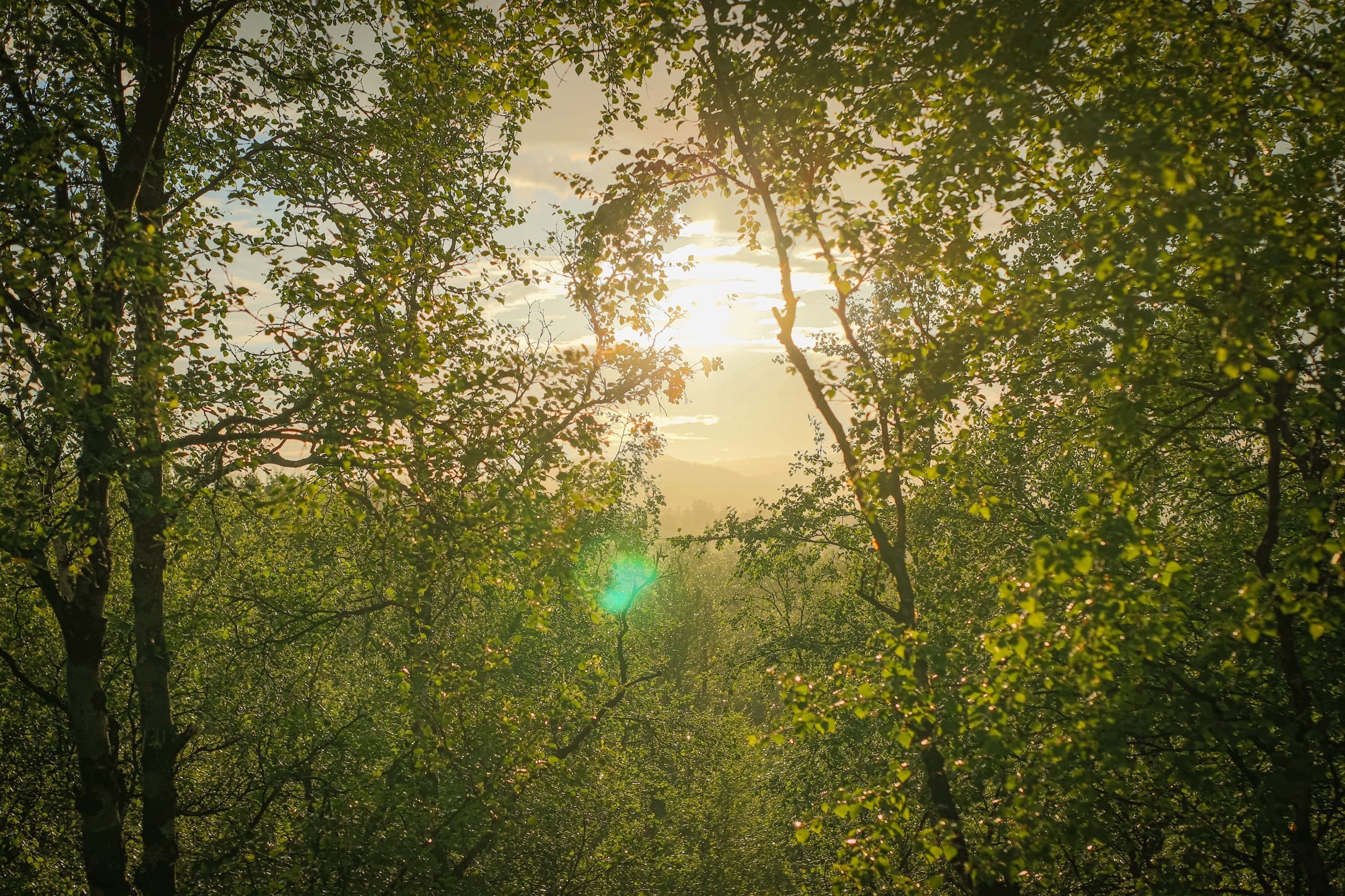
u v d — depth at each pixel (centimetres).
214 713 1290
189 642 1306
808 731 809
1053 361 898
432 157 1273
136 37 993
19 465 841
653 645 2108
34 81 929
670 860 1744
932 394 806
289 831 1102
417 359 991
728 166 906
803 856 2128
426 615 1233
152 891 984
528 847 1412
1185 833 816
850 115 906
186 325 873
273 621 1317
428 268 1173
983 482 1146
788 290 817
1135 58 707
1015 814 708
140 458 819
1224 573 866
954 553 1317
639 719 1866
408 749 1179
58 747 1325
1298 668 704
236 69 1173
